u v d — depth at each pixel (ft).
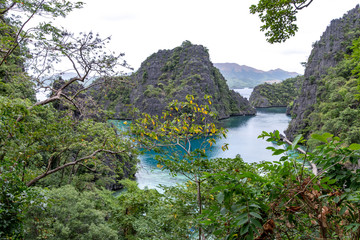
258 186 5.23
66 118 33.58
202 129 16.30
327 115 158.30
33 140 28.66
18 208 14.71
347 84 171.01
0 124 16.37
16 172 16.10
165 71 393.09
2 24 23.17
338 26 280.10
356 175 4.64
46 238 31.17
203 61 395.34
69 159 71.26
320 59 275.39
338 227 4.77
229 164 13.25
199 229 9.77
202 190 14.88
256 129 272.31
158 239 18.33
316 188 4.60
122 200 41.42
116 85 29.81
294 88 572.92
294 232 5.29
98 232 35.35
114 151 32.89
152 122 16.90
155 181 97.50
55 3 23.08
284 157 5.29
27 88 32.17
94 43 26.25
